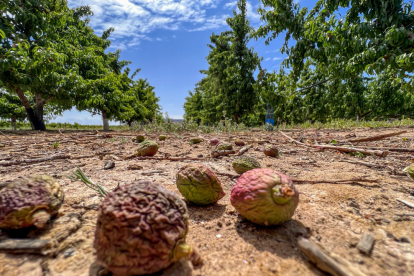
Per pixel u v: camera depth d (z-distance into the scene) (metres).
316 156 0.37
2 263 0.10
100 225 0.09
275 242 0.12
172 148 0.47
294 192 0.13
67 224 0.13
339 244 0.11
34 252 0.10
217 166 0.30
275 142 0.55
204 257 0.11
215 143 0.50
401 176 0.23
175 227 0.09
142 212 0.09
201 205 0.17
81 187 0.20
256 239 0.12
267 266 0.10
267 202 0.12
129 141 0.59
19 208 0.11
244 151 0.41
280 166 0.29
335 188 0.20
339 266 0.09
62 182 0.22
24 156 0.35
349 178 0.23
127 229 0.09
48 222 0.13
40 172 0.26
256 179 0.13
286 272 0.10
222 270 0.10
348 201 0.17
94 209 0.15
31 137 0.64
